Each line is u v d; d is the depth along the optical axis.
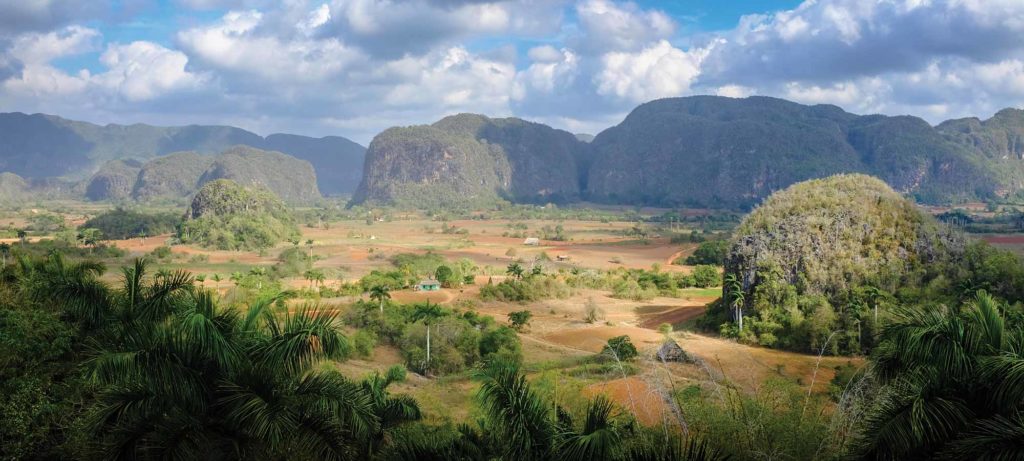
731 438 11.72
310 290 91.44
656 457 10.39
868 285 63.47
